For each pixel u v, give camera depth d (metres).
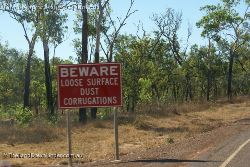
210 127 25.62
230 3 63.00
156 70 56.00
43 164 14.05
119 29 41.44
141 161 13.30
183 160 12.97
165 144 18.41
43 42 38.53
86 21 30.52
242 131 21.27
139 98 39.12
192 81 78.81
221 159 12.75
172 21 63.53
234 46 65.38
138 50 42.47
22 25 38.50
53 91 51.56
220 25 63.66
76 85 13.62
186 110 37.25
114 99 13.67
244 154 13.52
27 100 38.84
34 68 75.88
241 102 51.91
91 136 21.12
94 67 13.64
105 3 33.16
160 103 40.72
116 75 13.66
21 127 23.14
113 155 15.62
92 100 13.63
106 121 27.08
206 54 72.12
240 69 86.06
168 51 64.81
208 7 63.34
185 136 21.30
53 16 37.31
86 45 30.47
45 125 23.83
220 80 87.88
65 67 13.64
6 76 67.81
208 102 47.03
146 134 22.34
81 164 13.77
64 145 18.22
